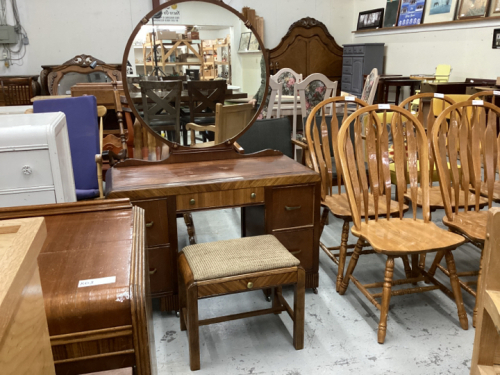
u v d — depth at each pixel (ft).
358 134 6.50
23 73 20.25
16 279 1.46
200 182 6.07
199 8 6.82
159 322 6.37
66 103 8.34
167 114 7.02
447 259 6.06
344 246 7.06
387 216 6.64
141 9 20.97
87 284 2.95
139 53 6.73
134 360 3.02
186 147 7.13
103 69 18.39
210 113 7.17
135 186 5.88
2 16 19.35
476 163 6.84
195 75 7.04
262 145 9.34
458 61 17.98
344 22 24.76
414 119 6.53
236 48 7.18
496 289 3.03
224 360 5.55
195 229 9.63
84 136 8.38
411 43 20.53
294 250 6.79
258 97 7.43
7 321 1.35
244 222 7.66
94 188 8.37
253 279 5.16
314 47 23.61
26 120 4.99
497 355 3.14
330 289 7.22
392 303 6.79
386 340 5.89
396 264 8.08
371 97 14.02
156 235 6.07
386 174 6.57
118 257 3.30
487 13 16.39
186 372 5.33
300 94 11.71
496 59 16.15
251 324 6.32
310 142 7.34
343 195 7.66
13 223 1.92
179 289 5.93
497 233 2.93
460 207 7.18
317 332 6.08
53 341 2.84
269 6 23.20
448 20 18.25
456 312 6.54
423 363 5.43
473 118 6.93
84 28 20.45
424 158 6.51
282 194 6.48
